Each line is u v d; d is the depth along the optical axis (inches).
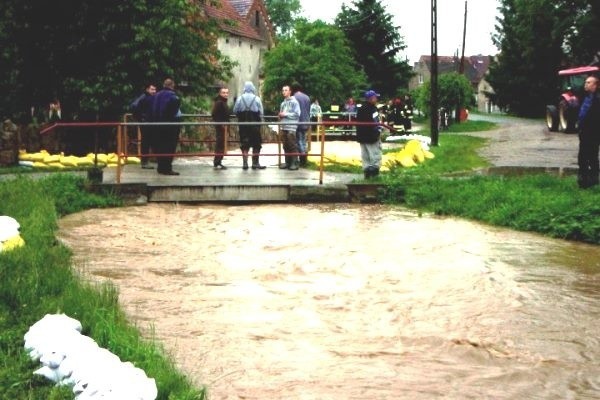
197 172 719.7
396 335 275.6
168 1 925.2
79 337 221.9
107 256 401.1
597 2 2053.4
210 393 216.2
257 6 2479.1
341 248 433.1
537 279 362.9
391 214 568.7
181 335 269.3
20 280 282.8
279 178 673.0
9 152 776.9
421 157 904.3
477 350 259.8
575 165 890.7
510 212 515.8
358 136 656.4
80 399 188.7
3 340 227.5
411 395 218.7
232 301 318.3
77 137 928.9
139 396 187.6
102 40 916.0
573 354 258.2
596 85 551.8
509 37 2972.4
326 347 260.5
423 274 371.6
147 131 771.4
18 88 943.0
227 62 1021.8
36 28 919.7
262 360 245.6
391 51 2421.3
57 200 555.5
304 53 1701.5
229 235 472.7
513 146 1198.9
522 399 218.1
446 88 1919.3
